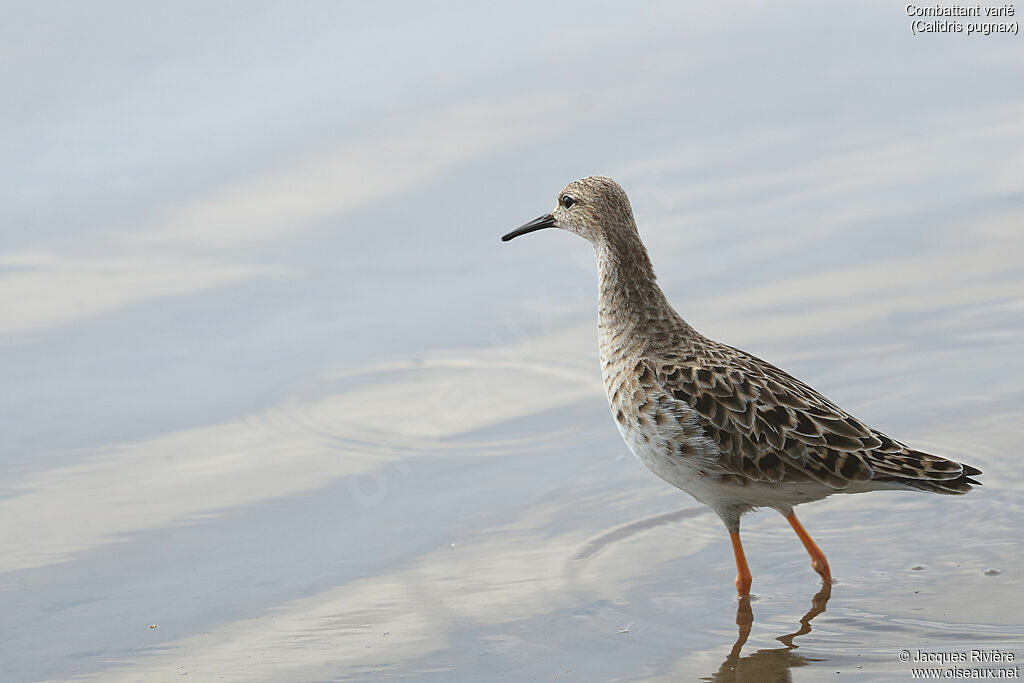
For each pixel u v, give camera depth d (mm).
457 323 14531
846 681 8695
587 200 11055
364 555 10719
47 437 12719
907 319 13633
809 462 9883
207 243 15875
